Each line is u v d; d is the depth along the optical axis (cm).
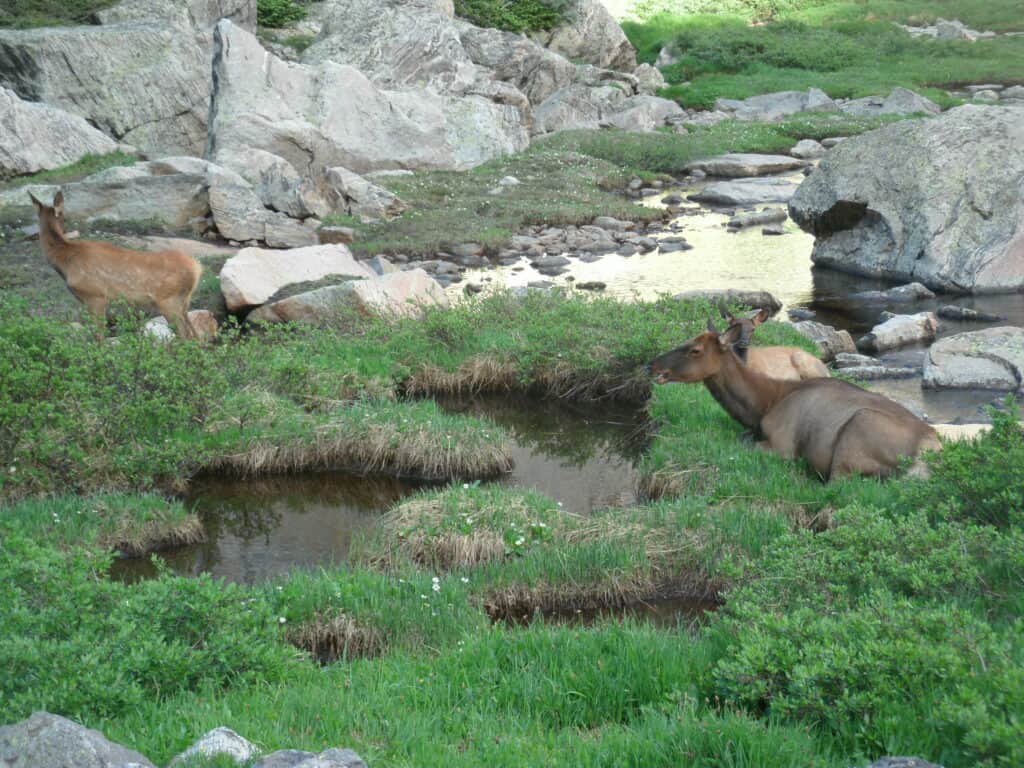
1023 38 4438
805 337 1230
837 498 760
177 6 2736
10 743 375
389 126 2386
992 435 674
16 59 2292
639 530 747
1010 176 1591
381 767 396
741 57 4022
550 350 1145
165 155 2298
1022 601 531
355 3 2914
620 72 3578
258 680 500
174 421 919
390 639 625
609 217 2034
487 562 727
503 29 3562
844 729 413
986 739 366
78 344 973
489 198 2144
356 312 1288
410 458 930
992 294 1529
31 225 1650
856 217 1681
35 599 528
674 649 517
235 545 802
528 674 500
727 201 2280
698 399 1020
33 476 832
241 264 1382
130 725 436
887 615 473
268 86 2241
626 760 402
